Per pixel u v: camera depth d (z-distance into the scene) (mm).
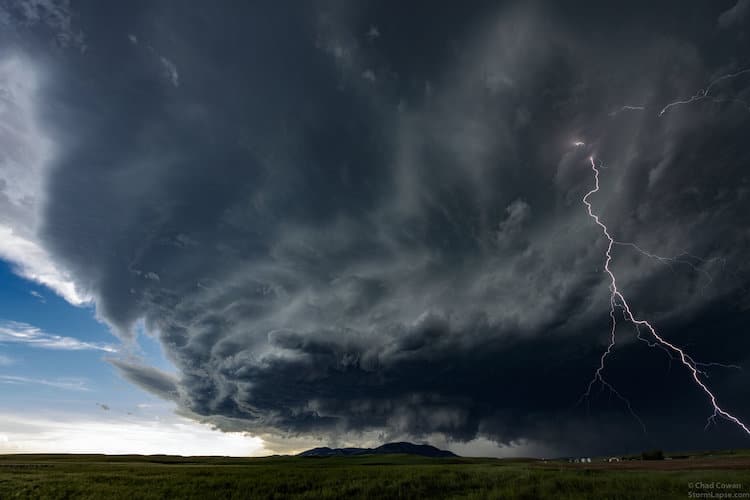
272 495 20656
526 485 19266
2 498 20609
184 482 24328
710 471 21766
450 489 20312
